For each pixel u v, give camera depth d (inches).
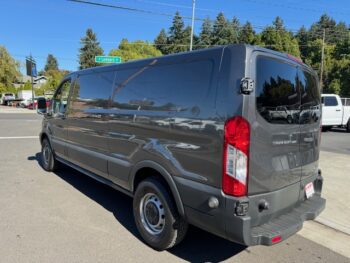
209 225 121.9
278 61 129.6
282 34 2187.5
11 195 219.3
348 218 190.4
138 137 154.0
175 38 3080.7
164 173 138.8
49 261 136.0
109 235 162.6
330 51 2276.1
